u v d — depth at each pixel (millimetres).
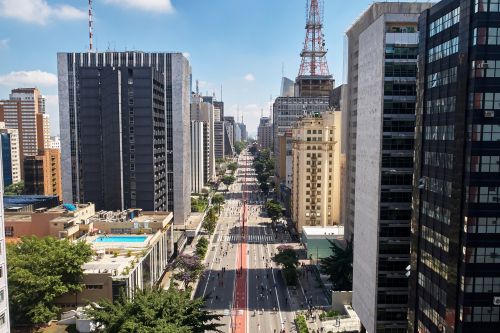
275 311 115812
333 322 107625
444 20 63656
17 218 128500
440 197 64000
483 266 56406
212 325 68625
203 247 163875
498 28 53938
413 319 74000
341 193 181250
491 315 57125
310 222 187625
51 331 88125
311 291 131000
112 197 162125
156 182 169250
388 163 89062
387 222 89625
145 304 64562
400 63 88500
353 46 141000
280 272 148000
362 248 100125
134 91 159625
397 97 88562
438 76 65375
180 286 131125
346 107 150750
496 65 54375
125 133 161250
